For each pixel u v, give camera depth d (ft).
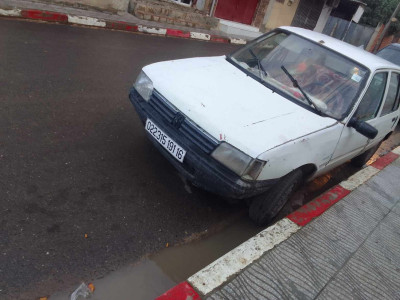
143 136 13.89
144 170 11.93
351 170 18.63
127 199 10.44
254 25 51.57
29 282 7.33
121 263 8.48
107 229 9.21
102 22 27.68
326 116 11.34
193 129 9.55
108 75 18.90
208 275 8.41
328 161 12.06
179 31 34.73
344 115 11.68
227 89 10.92
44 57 18.51
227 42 41.39
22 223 8.54
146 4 34.35
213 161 9.30
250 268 8.98
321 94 11.80
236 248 9.47
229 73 12.14
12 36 20.01
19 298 6.99
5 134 11.42
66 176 10.48
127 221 9.69
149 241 9.37
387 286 9.95
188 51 30.04
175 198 11.23
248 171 8.98
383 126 15.72
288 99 11.44
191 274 8.93
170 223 10.23
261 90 11.47
